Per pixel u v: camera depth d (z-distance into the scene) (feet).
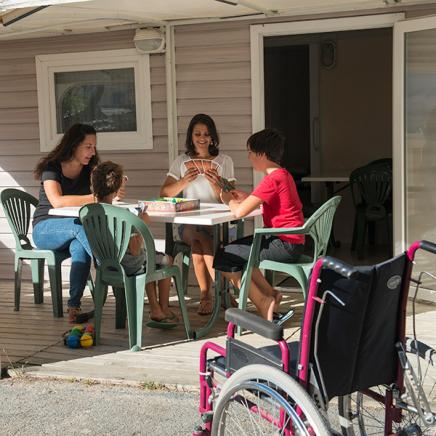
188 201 17.93
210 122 19.86
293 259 16.98
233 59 21.40
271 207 16.93
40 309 20.33
